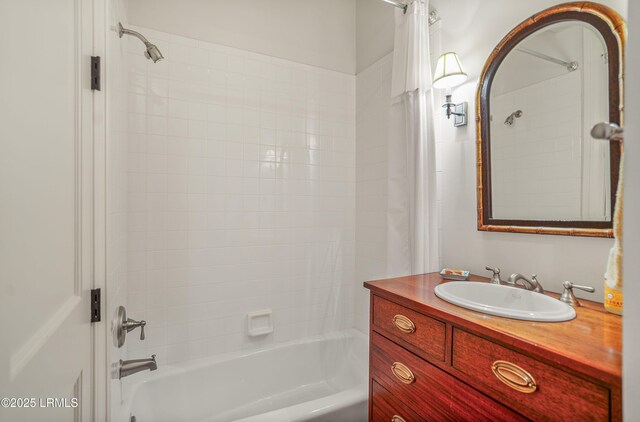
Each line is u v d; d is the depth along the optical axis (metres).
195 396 1.69
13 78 0.42
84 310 0.72
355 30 2.27
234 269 1.89
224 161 1.86
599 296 1.01
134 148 1.63
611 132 0.41
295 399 1.89
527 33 1.22
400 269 1.59
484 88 1.38
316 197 2.14
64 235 0.61
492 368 0.79
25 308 0.44
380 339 1.21
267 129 1.99
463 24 1.48
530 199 1.22
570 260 1.10
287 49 2.05
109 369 0.83
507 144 1.30
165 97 1.71
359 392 1.49
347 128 2.25
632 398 0.39
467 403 0.85
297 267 2.08
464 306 0.94
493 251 1.35
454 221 1.53
